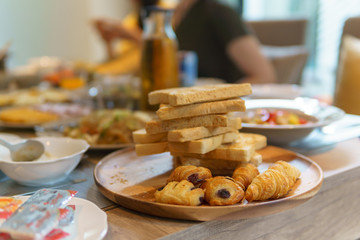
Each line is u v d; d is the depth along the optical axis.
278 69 2.42
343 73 1.41
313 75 4.02
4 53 2.17
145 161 0.75
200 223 0.51
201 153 0.62
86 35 5.00
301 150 0.86
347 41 1.45
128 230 0.49
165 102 0.68
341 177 0.70
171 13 1.20
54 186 0.66
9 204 0.49
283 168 0.59
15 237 0.40
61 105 1.41
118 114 0.93
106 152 0.87
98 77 1.96
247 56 2.25
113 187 0.61
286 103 1.08
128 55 2.52
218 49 2.39
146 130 0.66
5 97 1.56
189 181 0.57
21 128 1.14
